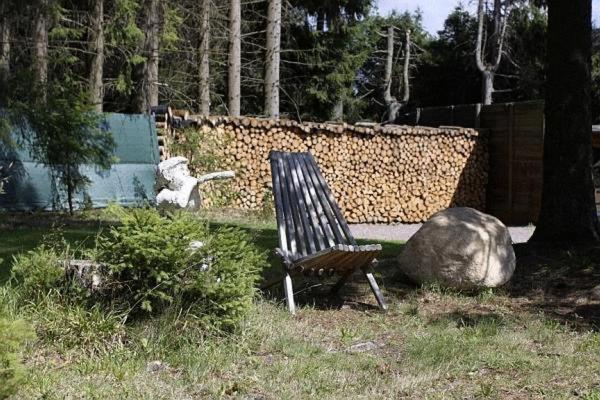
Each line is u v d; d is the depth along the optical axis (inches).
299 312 227.0
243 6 959.0
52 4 663.1
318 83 1044.5
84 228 371.2
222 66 929.5
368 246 228.2
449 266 258.2
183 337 171.0
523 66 1229.1
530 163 628.7
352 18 1072.8
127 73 759.7
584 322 229.1
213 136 553.0
